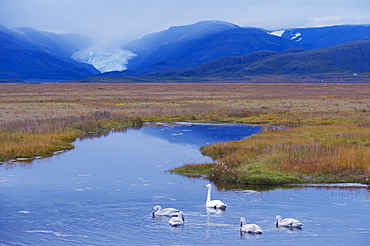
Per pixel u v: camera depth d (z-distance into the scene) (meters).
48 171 37.84
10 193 30.03
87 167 39.88
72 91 197.88
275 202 27.86
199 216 24.69
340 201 28.25
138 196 29.28
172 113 88.94
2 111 86.31
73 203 27.38
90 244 20.38
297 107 100.88
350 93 181.88
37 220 23.91
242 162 38.62
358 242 20.50
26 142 50.03
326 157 39.28
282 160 38.75
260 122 77.69
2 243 20.52
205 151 47.44
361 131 54.62
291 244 20.25
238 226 22.95
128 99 133.12
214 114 87.69
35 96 147.62
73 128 65.50
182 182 34.09
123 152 48.38
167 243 20.42
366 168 35.34
